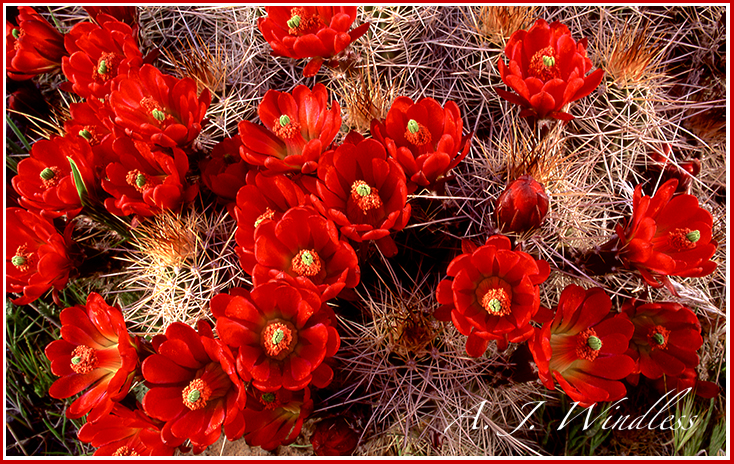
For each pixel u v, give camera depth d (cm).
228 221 44
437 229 43
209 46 50
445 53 48
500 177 44
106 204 40
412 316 41
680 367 40
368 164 39
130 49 43
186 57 48
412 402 42
